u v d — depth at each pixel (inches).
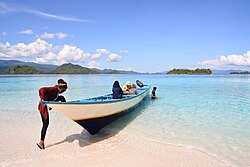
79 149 214.7
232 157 196.2
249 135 256.4
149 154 202.1
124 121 321.4
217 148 216.5
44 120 213.0
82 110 223.1
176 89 852.0
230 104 470.6
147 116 352.2
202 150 211.3
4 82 1499.8
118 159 191.8
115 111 284.7
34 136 257.1
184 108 421.1
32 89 893.8
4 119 343.3
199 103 482.0
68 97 624.1
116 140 239.8
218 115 360.5
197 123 308.5
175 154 202.2
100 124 256.5
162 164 182.4
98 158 194.1
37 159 192.9
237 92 724.0
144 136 252.5
